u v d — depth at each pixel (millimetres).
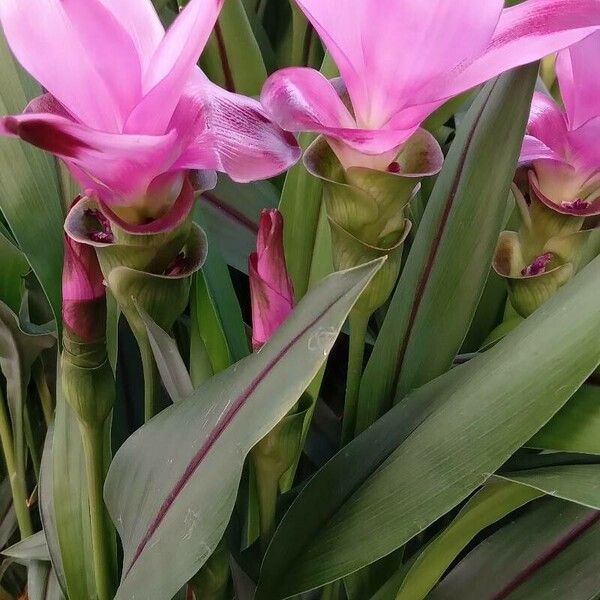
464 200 283
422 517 225
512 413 223
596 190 273
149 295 235
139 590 217
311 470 397
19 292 356
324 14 196
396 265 251
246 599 288
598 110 251
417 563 266
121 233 224
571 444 238
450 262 288
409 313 297
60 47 194
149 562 219
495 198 276
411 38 187
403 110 197
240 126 212
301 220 344
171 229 218
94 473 286
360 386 306
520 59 193
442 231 290
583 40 232
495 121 272
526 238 289
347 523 245
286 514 258
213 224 382
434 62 188
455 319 291
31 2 189
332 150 240
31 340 343
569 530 291
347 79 212
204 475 211
